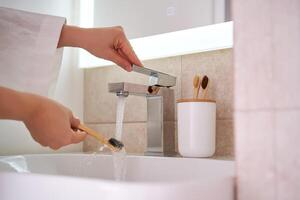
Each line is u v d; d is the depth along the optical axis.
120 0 0.93
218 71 0.75
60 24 0.69
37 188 0.31
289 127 0.28
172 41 0.83
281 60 0.29
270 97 0.29
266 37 0.29
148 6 0.87
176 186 0.27
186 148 0.66
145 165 0.66
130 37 0.90
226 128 0.73
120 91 0.68
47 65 0.68
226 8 0.75
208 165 0.57
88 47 0.71
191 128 0.66
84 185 0.28
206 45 0.77
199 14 0.79
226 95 0.74
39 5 0.89
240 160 0.30
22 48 0.68
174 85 0.77
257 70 0.30
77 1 0.99
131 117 0.89
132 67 0.70
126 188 0.26
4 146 0.79
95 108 0.96
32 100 0.47
